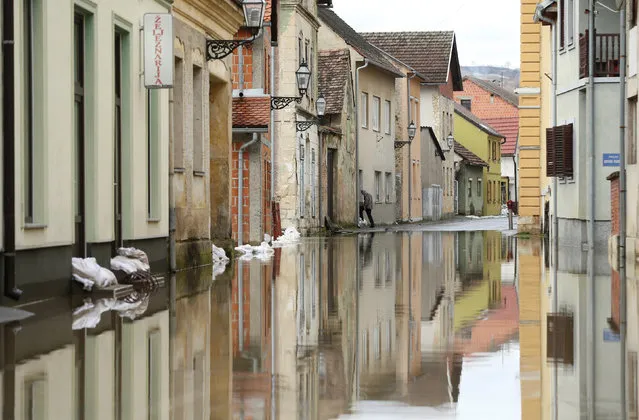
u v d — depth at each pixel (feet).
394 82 314.96
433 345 53.06
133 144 89.10
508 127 562.66
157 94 96.22
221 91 126.11
